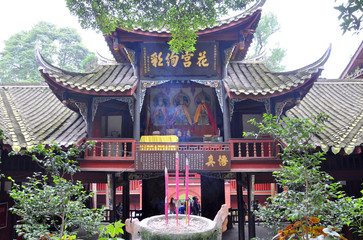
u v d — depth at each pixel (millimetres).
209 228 4754
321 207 5148
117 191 22375
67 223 6172
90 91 10125
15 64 36562
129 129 13484
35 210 6125
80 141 10297
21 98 14484
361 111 11547
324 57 9867
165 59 11219
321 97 14641
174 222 5445
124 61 13305
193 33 7504
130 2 6707
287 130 6188
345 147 9297
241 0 6699
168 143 10516
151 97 13977
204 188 15469
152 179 15680
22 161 10680
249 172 10750
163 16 6984
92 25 7195
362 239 10492
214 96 14078
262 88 10547
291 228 5109
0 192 11273
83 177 11055
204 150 10406
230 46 11219
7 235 11562
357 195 11227
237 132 13484
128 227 5363
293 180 5926
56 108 13703
